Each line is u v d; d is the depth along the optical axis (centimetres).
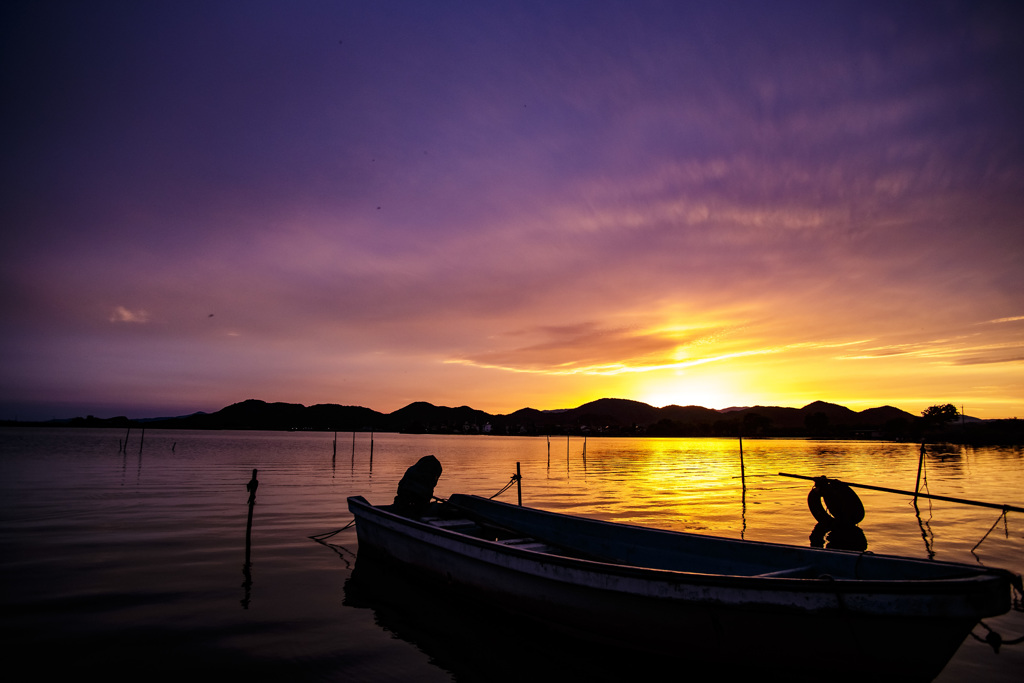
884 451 7081
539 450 7894
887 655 511
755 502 1992
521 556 711
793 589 521
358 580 964
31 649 646
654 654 615
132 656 634
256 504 1856
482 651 672
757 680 567
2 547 1163
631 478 3083
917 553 1144
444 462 4684
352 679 591
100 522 1470
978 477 3045
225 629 724
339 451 6738
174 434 15950
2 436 10756
